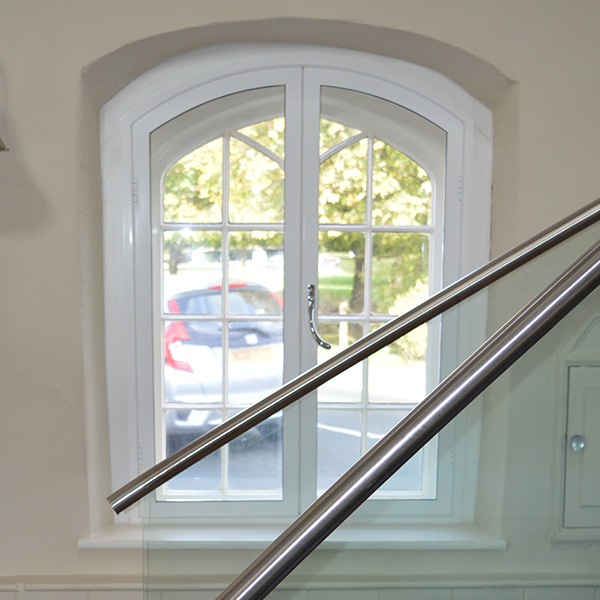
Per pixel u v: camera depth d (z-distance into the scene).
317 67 2.04
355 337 2.17
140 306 2.11
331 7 1.85
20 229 1.88
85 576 1.99
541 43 1.90
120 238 2.07
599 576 0.79
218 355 2.17
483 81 2.00
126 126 2.03
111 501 1.21
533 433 0.80
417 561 0.78
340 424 1.21
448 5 1.88
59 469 1.97
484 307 1.15
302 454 1.16
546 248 1.23
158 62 2.01
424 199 2.14
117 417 2.13
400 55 2.03
